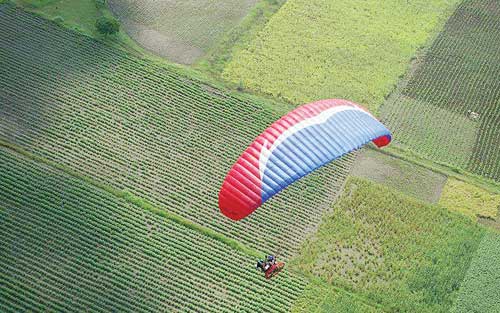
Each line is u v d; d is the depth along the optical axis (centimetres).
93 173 5294
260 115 5969
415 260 4997
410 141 5934
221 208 3822
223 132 5778
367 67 6594
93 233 4862
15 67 6025
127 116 5769
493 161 5856
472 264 5022
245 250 4906
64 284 4538
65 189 5125
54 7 6706
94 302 4469
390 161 5731
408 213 5316
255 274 4778
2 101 5722
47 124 5603
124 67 6194
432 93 6419
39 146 5431
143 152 5512
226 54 6531
